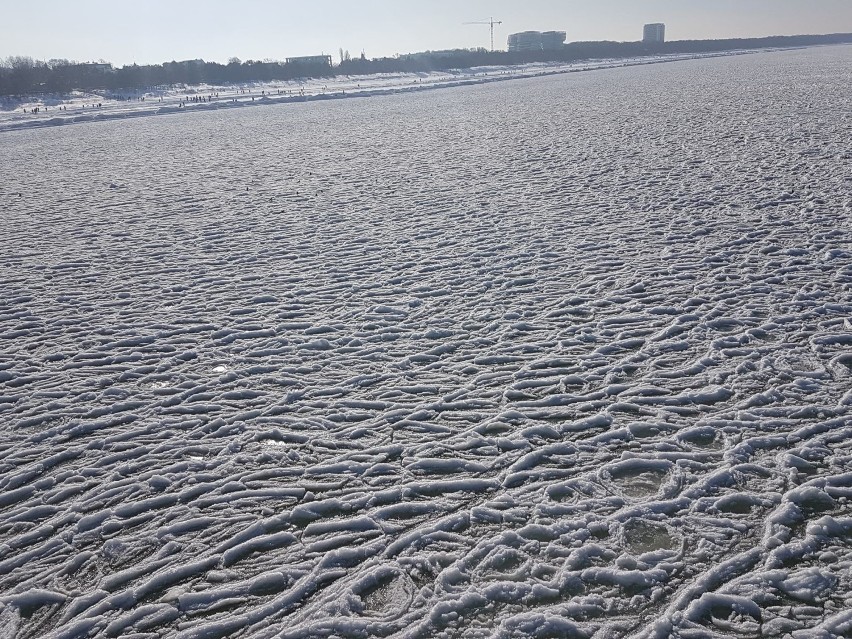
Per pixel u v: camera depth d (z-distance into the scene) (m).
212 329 6.42
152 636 2.86
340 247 9.05
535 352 5.51
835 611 2.79
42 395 5.21
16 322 6.81
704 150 14.58
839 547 3.14
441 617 2.88
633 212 9.77
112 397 5.14
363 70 108.25
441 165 15.66
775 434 4.09
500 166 14.87
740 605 2.84
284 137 24.77
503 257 8.12
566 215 9.93
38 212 12.48
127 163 19.42
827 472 3.69
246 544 3.41
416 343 5.83
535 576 3.09
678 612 2.83
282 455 4.21
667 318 5.97
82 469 4.17
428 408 4.70
